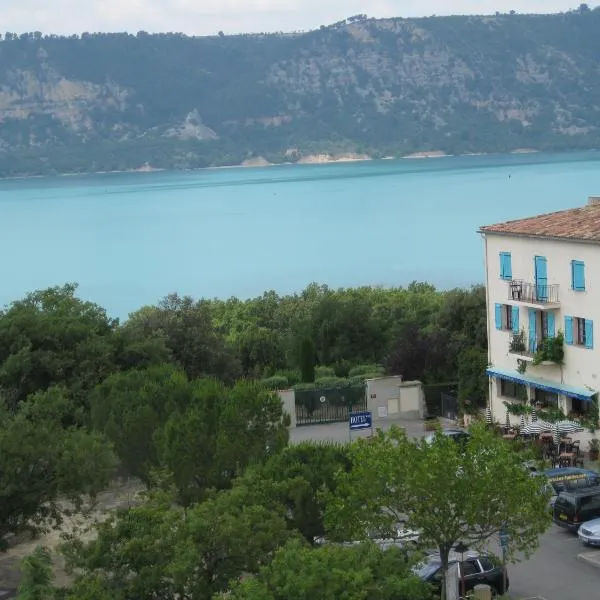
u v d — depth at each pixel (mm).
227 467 33906
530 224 53125
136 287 190625
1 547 33406
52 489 32875
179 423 34594
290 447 31156
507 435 49906
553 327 50719
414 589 22844
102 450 33531
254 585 21828
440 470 24625
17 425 33469
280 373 68938
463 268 194625
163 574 23516
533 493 25078
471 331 65312
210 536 24156
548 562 33750
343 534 26250
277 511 27484
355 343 74688
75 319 55250
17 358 51219
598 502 36562
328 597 21609
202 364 64000
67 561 26297
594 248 47500
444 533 25438
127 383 43719
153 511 24891
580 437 48844
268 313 96000
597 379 48094
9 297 178875
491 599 28281
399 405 59969
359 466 26062
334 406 59844
